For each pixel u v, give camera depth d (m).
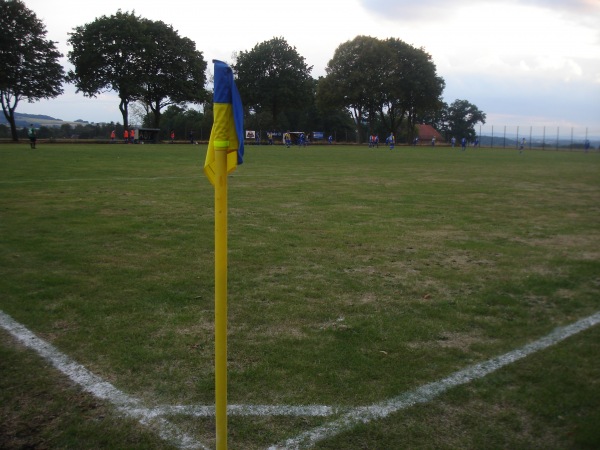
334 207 12.59
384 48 75.12
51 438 3.17
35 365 4.10
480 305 5.67
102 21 61.78
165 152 38.41
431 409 3.55
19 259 7.16
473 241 8.98
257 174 21.83
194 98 69.44
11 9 54.06
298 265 7.18
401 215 11.58
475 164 33.31
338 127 100.75
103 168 22.42
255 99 81.38
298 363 4.18
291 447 3.12
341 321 5.13
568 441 3.21
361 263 7.35
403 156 42.75
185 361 4.20
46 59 57.78
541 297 6.00
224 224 2.52
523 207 13.39
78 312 5.24
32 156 29.86
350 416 3.44
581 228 10.42
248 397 3.66
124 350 4.38
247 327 4.94
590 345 4.66
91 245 8.05
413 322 5.13
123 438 3.19
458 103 123.00
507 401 3.67
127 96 65.06
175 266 6.96
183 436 3.21
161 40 66.44
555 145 84.94
